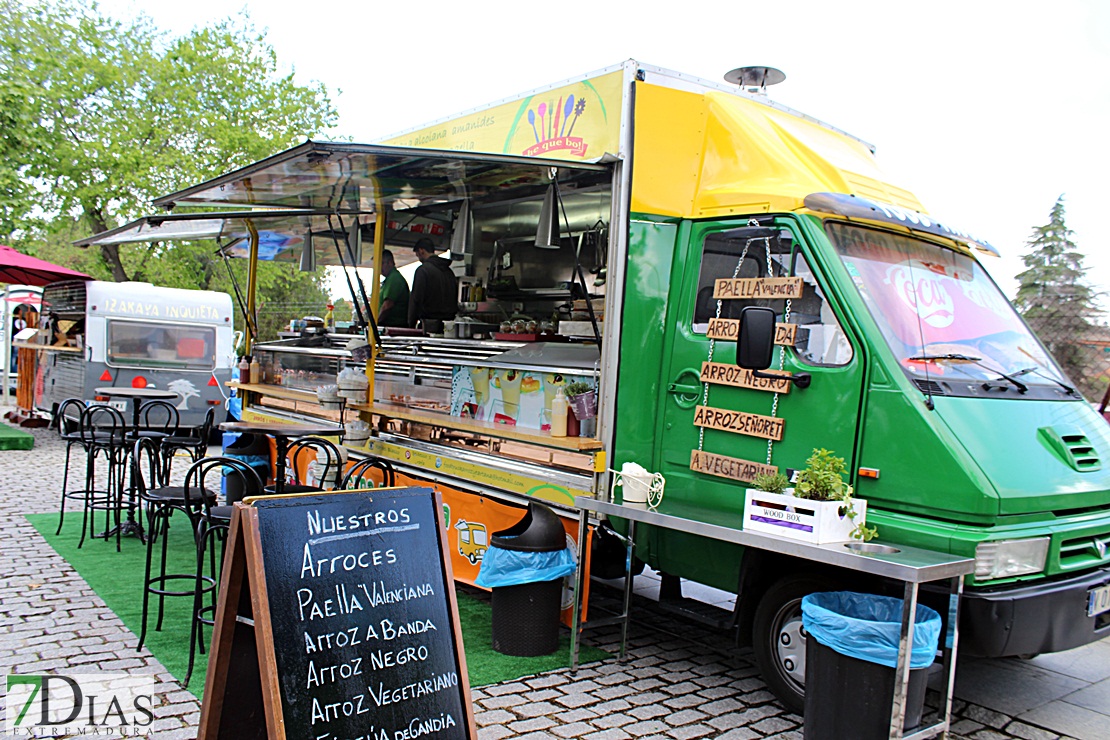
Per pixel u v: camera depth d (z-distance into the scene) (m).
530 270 7.59
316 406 7.43
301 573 2.86
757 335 3.88
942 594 3.60
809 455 4.06
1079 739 3.99
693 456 4.57
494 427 5.50
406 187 5.88
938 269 4.62
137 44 20.66
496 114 5.72
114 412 6.86
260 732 3.04
